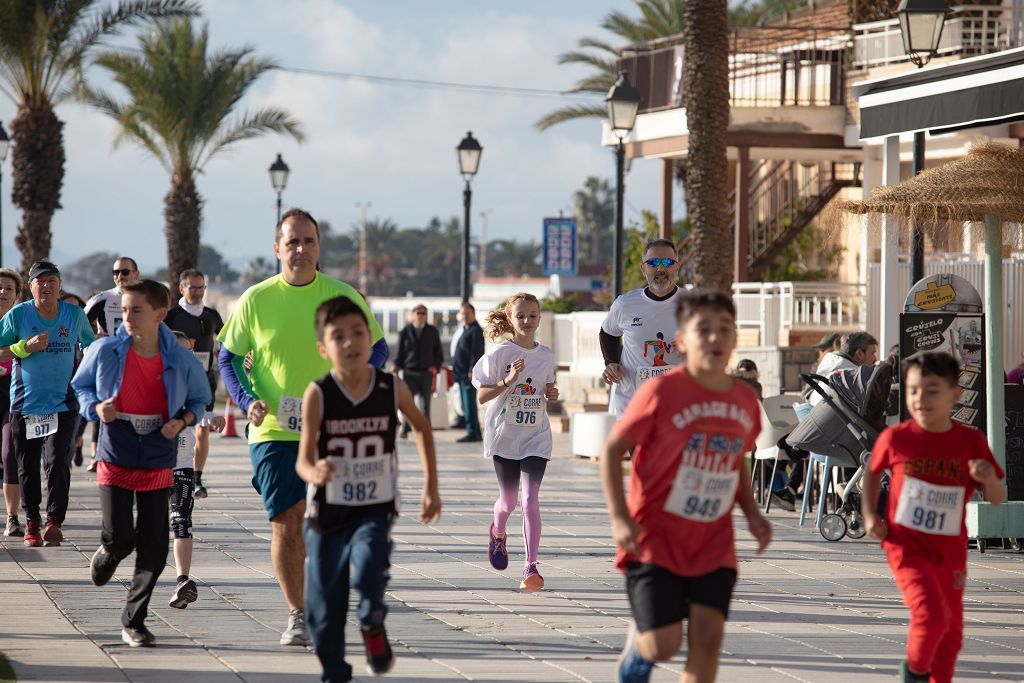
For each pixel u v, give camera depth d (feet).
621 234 144.56
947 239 85.20
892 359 92.27
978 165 78.33
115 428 50.37
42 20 220.64
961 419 81.20
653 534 34.91
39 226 233.14
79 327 78.18
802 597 63.41
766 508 99.50
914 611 40.11
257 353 50.88
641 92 209.15
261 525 87.35
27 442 77.41
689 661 34.60
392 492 39.88
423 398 168.66
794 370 148.15
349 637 52.42
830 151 197.88
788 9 247.70
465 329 166.20
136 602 50.34
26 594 61.31
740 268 194.90
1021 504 78.69
